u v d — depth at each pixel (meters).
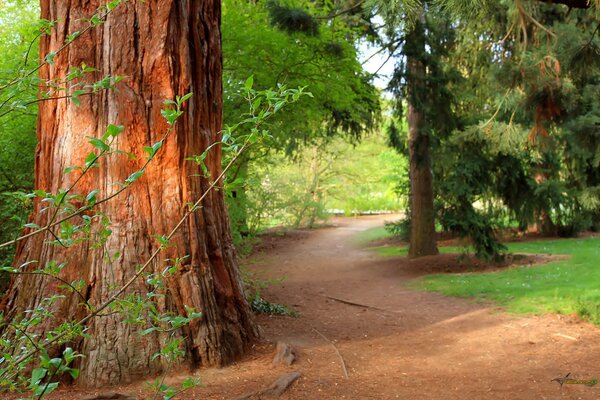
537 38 10.80
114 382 4.59
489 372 5.35
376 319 8.34
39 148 5.13
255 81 9.68
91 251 4.80
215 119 5.82
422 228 17.47
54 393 4.38
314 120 12.34
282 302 9.55
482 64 17.73
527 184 17.67
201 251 5.28
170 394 2.31
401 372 5.35
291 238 25.94
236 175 9.46
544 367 5.45
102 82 2.44
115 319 4.70
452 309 9.32
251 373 4.96
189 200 5.14
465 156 15.98
